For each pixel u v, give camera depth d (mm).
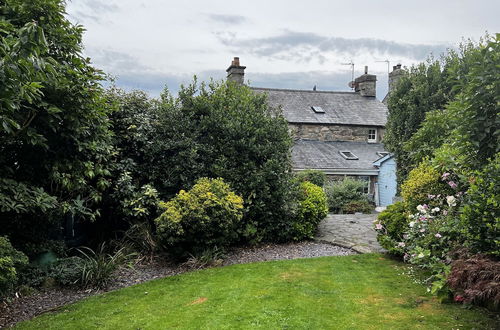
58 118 4773
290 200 7223
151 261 5828
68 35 4824
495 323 3344
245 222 6926
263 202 6883
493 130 3711
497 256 3389
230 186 6855
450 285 3377
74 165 5480
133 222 6633
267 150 7180
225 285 4656
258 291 4391
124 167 6633
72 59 4879
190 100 7445
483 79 3570
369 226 8320
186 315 3770
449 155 5086
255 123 7348
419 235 5168
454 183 5164
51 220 5555
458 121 3932
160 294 4430
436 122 5715
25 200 4551
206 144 7156
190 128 7152
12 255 4176
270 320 3568
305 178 13531
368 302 3971
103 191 6664
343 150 16406
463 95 4066
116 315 3832
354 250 6398
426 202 5645
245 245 6855
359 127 17391
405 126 10508
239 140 7082
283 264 5570
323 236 7406
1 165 5059
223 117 7184
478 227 3443
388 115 11906
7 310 4082
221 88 7809
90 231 7102
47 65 3631
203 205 5680
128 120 6887
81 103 4957
